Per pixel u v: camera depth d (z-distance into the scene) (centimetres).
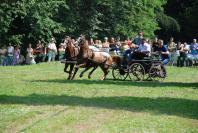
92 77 2762
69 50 2602
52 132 1348
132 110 1684
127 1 4719
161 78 2747
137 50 2645
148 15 5181
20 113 1608
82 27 4578
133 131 1370
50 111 1652
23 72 3002
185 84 2508
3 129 1391
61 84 2359
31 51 3834
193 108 1745
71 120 1501
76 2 4522
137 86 2347
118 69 2697
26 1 4016
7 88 2208
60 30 4291
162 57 2689
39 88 2212
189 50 3778
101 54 2631
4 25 4019
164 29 6419
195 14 5969
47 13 4194
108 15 4716
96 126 1423
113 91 2142
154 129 1397
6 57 3781
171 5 6719
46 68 3288
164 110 1694
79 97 1958
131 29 4866
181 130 1393
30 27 4241
